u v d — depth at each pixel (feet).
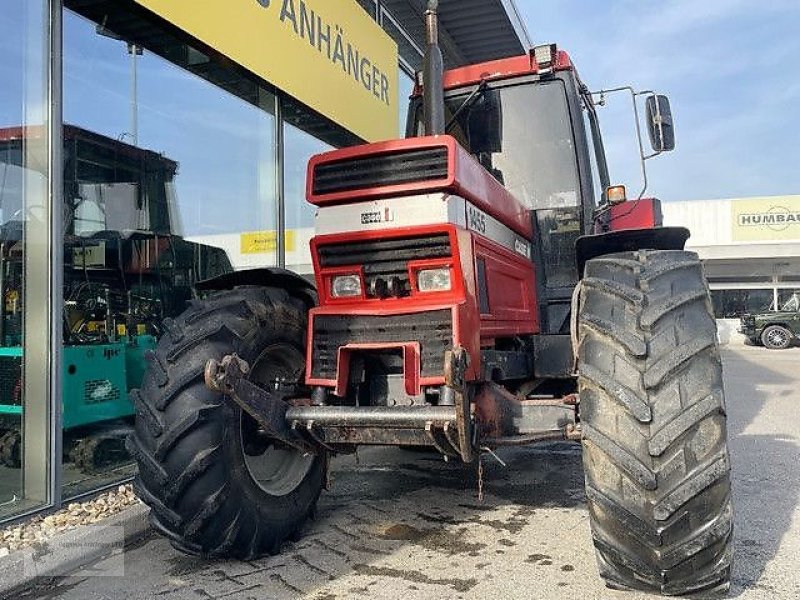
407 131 15.28
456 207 9.37
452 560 9.62
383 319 9.31
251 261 19.22
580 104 13.44
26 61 12.68
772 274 76.54
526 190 13.15
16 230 12.69
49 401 12.07
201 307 9.67
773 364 44.04
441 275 9.36
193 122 17.60
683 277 8.26
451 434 8.37
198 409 8.70
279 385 9.99
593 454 7.53
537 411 9.37
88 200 14.66
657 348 7.54
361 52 22.25
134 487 9.22
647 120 13.00
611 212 14.90
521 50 29.89
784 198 75.36
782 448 16.89
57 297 12.30
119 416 14.75
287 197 20.92
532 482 14.03
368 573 9.20
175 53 17.04
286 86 17.78
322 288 10.00
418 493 13.23
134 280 15.76
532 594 8.40
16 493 12.32
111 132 15.34
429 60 11.49
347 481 14.19
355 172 9.66
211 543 9.00
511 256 11.50
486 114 13.57
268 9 17.02
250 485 9.36
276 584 8.88
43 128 12.48
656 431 7.20
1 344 12.82
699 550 7.14
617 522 7.32
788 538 10.26
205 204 17.92
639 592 8.29
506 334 10.73
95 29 14.96
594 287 8.40
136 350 15.40
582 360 7.88
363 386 9.70
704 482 7.07
